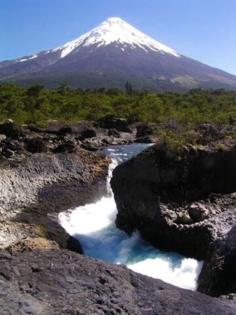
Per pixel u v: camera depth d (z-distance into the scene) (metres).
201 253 24.08
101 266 13.89
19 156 44.12
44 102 95.12
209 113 96.69
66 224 31.84
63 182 39.28
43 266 13.35
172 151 28.98
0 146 47.59
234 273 20.47
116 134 73.81
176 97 125.06
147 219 27.84
